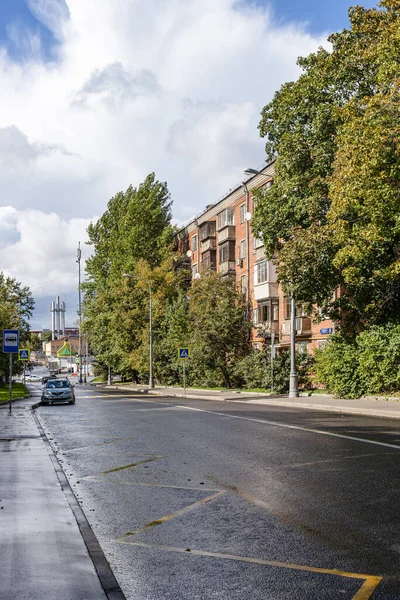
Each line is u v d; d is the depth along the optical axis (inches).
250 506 283.3
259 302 1696.6
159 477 363.6
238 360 1594.5
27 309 2212.1
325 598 169.9
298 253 933.2
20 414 852.6
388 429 576.4
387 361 941.8
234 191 1927.9
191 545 225.9
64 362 6402.6
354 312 1075.9
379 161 715.4
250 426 631.2
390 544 218.1
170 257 2208.4
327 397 1087.6
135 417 805.2
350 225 838.5
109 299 2433.6
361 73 936.3
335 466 378.3
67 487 317.7
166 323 2096.5
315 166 989.2
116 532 246.8
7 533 222.4
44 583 169.2
